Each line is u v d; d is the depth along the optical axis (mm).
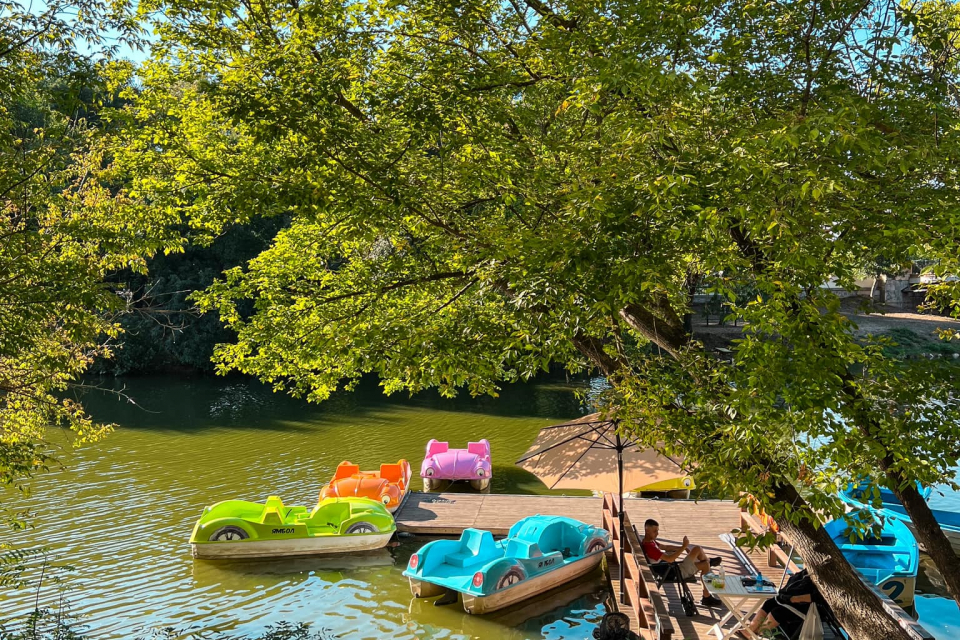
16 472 8453
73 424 9977
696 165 5984
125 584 12570
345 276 10727
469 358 7625
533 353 7816
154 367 44281
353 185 7887
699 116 6652
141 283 41000
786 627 8625
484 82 7965
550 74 8445
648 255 6043
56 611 11336
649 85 5777
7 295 7035
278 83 7730
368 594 12273
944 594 12203
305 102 7574
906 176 6266
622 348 8055
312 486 19031
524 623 11227
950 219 5332
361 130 8016
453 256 9383
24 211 7719
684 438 6340
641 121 6125
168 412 30266
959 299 5801
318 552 14094
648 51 6676
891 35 6566
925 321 40219
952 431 5668
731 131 6246
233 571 13250
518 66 8789
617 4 7180
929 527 7031
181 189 9359
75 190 9242
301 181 7758
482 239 7965
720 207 5594
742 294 6617
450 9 8062
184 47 9094
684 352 7012
